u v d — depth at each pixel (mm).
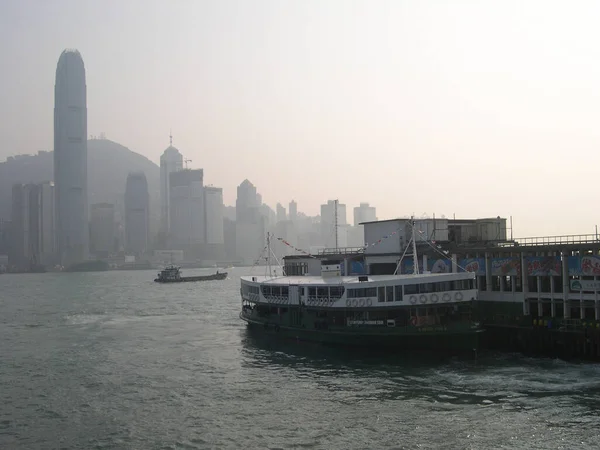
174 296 184000
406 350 65062
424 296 65000
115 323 107375
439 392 51062
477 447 38750
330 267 84688
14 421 46594
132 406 50156
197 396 52781
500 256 73188
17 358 71938
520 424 42562
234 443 40906
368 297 67250
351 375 58500
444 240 87312
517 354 66875
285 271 106562
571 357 63031
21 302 167125
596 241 65625
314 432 42500
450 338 63750
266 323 81812
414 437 40781
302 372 60812
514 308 70375
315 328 73125
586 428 41531
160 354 73125
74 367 66062
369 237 93188
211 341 83062
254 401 50656
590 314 65250
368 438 40906
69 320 114000
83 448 40688
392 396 50406
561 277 67250
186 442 41375
